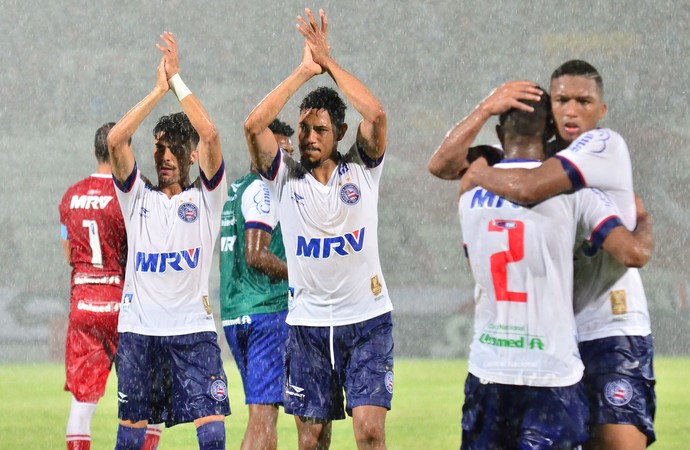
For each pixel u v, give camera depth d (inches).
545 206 514.0
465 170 547.8
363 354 687.7
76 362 858.8
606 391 564.1
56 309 1882.4
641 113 2721.5
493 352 524.1
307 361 699.4
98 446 960.9
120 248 877.2
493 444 526.9
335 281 692.1
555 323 515.5
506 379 518.6
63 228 885.8
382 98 2844.5
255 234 791.7
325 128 689.0
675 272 1993.1
